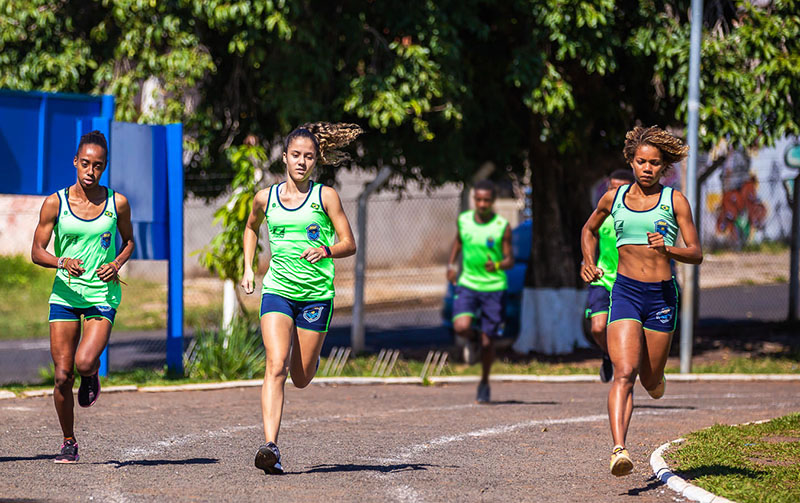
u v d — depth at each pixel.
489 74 56.47
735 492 20.19
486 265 37.44
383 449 26.83
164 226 45.19
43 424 30.39
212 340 46.09
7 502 19.42
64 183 43.38
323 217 22.62
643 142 22.14
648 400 39.62
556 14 48.91
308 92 50.19
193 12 47.31
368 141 55.41
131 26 48.69
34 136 42.81
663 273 22.23
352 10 51.50
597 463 25.03
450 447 27.34
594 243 23.70
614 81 57.88
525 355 59.16
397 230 105.38
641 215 22.20
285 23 46.38
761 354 57.84
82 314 23.34
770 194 120.69
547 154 59.31
